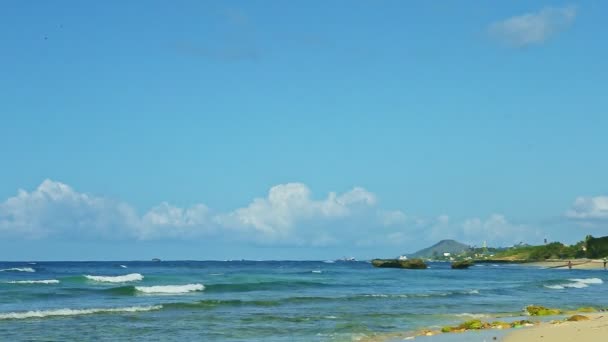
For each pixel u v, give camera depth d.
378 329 28.36
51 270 107.44
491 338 24.08
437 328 28.81
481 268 172.88
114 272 100.00
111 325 28.81
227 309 37.28
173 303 38.84
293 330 27.73
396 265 153.25
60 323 29.39
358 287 63.47
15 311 34.66
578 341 21.80
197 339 24.77
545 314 35.69
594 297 51.66
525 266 199.88
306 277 84.06
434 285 69.81
